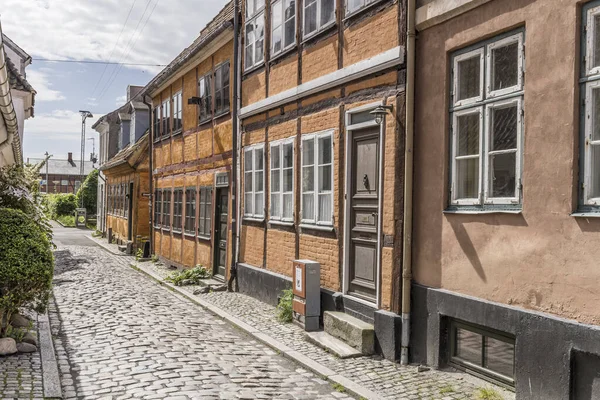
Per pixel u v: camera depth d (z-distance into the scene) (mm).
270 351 7375
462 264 5898
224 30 12602
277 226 10156
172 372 6246
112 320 8938
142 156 22297
